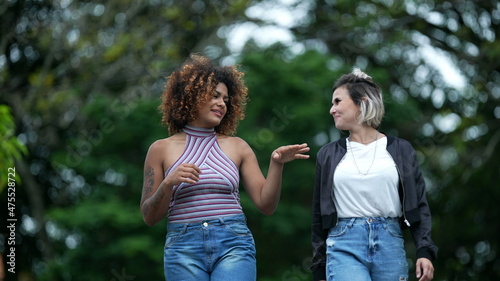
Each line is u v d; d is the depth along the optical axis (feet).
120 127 57.93
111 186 59.06
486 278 62.39
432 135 64.28
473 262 62.69
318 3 65.62
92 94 61.31
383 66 66.64
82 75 62.18
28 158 64.64
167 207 19.40
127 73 61.98
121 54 61.00
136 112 57.77
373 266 19.92
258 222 57.72
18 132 63.00
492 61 61.46
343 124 20.72
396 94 66.90
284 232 56.75
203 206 19.45
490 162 61.72
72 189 63.82
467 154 62.95
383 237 19.93
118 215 55.01
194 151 19.98
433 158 63.36
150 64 59.47
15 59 61.31
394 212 20.10
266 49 60.54
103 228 55.83
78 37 59.82
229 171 19.81
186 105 20.12
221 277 19.07
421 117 64.44
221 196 19.60
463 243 63.05
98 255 55.11
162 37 62.28
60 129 63.57
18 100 61.72
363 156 20.35
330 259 20.22
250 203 56.24
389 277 19.84
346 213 20.18
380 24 63.41
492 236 62.54
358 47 64.95
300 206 59.00
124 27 61.41
